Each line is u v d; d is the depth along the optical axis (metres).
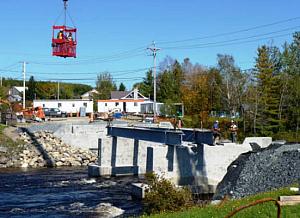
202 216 16.97
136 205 33.59
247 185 33.06
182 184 41.00
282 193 20.12
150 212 23.75
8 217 29.97
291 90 69.81
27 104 113.69
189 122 80.38
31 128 67.69
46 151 61.88
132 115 94.56
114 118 85.25
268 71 71.38
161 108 92.31
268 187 31.44
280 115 69.31
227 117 85.00
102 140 52.69
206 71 120.75
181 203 23.83
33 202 35.25
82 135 65.69
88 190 41.19
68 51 45.62
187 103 91.12
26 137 64.94
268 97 70.06
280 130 68.75
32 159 59.75
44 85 149.38
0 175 50.47
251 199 19.97
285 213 15.85
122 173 52.59
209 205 20.61
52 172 53.59
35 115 84.00
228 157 42.75
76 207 33.31
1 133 65.62
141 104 106.62
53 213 31.22
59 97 145.12
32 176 49.97
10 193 39.19
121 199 36.47
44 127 68.00
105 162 52.47
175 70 129.25
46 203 34.88
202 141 40.31
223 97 89.25
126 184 45.06
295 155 33.78
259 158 35.91
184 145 42.59
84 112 100.19
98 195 38.50
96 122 74.94
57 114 96.00
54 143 64.06
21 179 47.62
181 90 109.62
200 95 90.38
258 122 69.94
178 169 41.38
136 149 52.97
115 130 52.31
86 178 49.19
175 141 39.81
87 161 61.88
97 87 164.50
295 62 79.25
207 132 39.88
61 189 41.66
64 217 29.92
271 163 34.38
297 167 31.95
